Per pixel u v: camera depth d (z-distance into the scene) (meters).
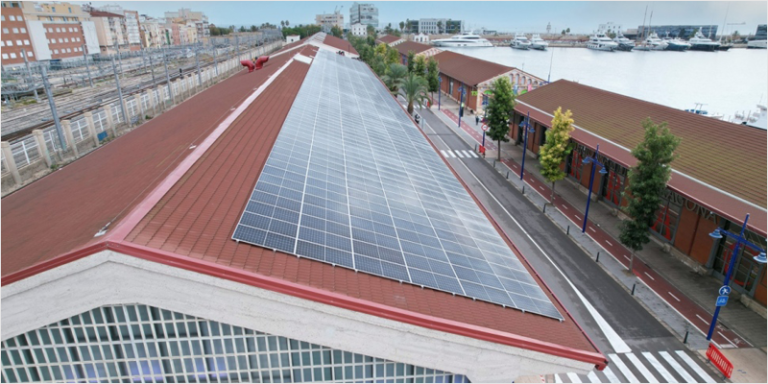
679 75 168.38
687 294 31.33
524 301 17.12
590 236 39.81
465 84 94.38
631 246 32.94
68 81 101.06
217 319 12.73
